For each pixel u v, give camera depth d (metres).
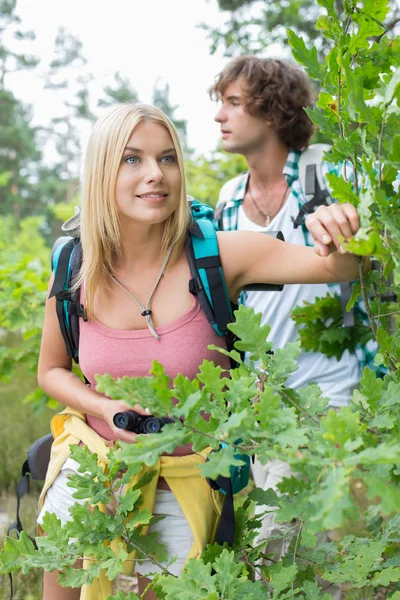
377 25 1.46
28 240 15.80
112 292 1.90
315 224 1.54
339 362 2.68
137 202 1.79
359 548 1.72
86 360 1.92
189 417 1.22
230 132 2.95
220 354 1.89
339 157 1.51
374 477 1.09
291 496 1.28
